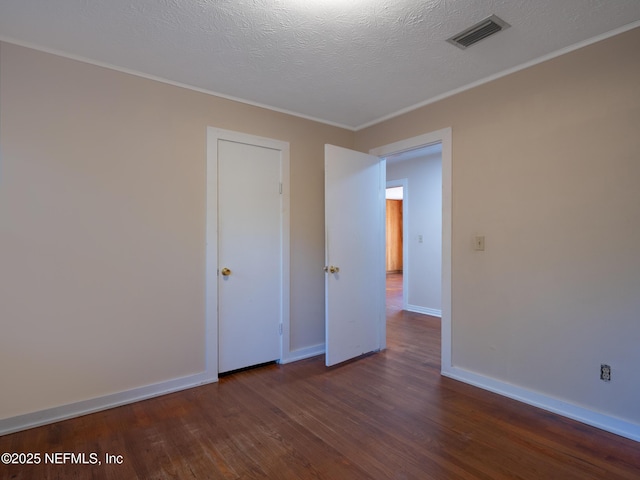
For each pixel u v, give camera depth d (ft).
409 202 18.54
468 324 9.24
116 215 8.05
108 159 7.95
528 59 7.86
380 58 7.73
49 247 7.33
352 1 5.83
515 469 5.90
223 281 9.70
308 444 6.63
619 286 6.83
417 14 6.19
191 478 5.73
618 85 6.79
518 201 8.21
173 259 8.81
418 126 10.41
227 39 6.97
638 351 6.63
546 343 7.82
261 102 10.19
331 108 10.69
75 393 7.62
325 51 7.42
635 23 6.54
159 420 7.47
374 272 11.82
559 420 7.38
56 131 7.39
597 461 6.08
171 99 8.79
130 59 7.75
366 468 5.95
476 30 6.70
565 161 7.48
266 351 10.55
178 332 8.91
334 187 10.55
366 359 11.17
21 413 7.09
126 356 8.21
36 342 7.22
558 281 7.63
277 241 10.73
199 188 9.20
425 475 5.76
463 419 7.47
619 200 6.81
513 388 8.38
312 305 11.58
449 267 9.61
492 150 8.68
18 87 7.02
